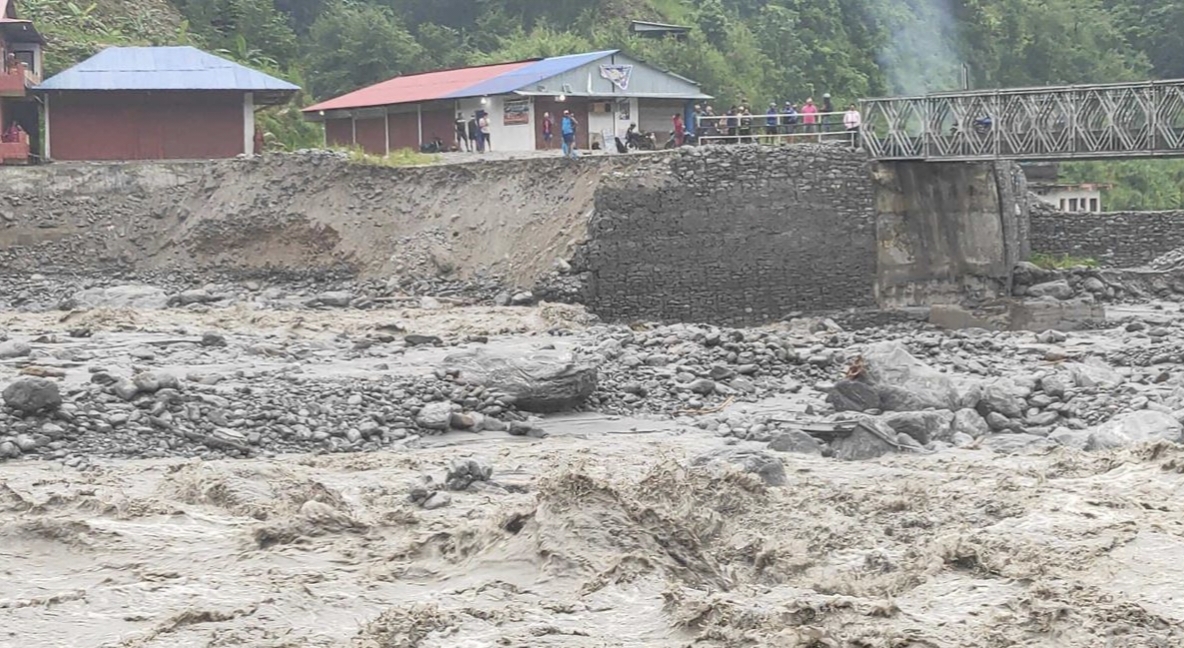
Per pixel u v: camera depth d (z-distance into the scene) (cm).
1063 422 2898
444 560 1514
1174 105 4734
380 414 2759
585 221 4778
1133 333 4447
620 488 1758
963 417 2819
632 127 5803
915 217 5403
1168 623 1309
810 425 2645
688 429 2850
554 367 2970
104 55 5891
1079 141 4903
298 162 5347
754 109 8219
